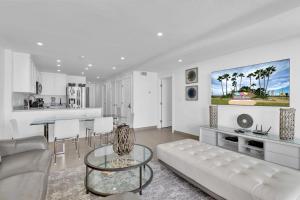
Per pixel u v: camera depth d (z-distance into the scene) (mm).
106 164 2076
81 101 7215
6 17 2256
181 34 2893
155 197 1960
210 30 2734
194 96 4773
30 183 1364
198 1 1939
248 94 3438
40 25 2504
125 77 6660
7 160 1841
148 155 2320
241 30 2588
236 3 1979
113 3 1960
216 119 3953
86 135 4707
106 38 3041
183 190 2104
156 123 6547
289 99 2863
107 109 8633
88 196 1975
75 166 2816
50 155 2090
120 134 2199
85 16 2254
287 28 2426
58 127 3215
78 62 4906
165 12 2176
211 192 1830
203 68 4488
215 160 2014
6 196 1266
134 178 2301
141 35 2922
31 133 4035
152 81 6500
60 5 1983
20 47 3473
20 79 3791
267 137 2857
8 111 3662
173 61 4500
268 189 1391
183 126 5211
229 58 3799
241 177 1603
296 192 1344
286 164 2541
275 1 1930
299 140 2629
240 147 3240
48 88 6566
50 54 4012
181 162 2217
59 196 1968
